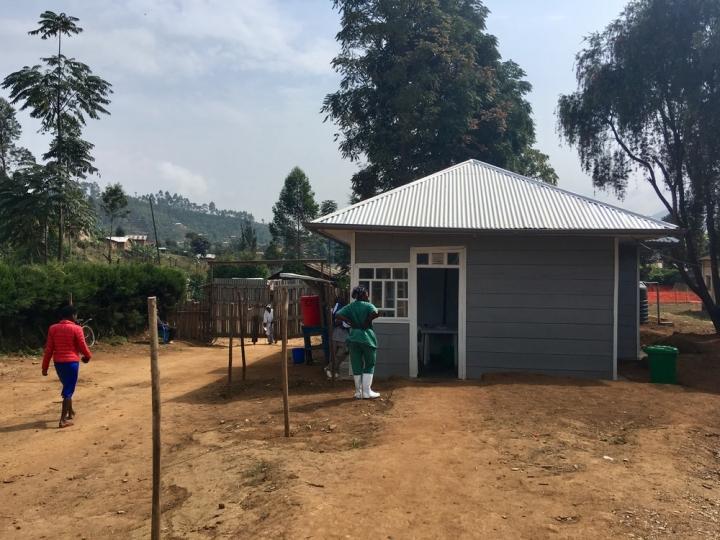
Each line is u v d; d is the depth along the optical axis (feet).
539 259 36.73
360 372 30.89
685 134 64.28
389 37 89.45
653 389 32.27
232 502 17.76
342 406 29.30
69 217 79.30
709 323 87.66
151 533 15.37
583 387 32.55
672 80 62.44
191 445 24.59
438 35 87.04
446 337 47.32
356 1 91.50
